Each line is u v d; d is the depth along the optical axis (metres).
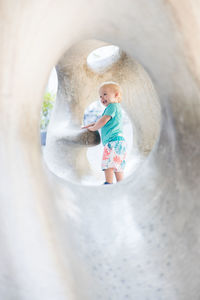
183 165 0.96
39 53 0.72
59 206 0.91
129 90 2.44
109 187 1.26
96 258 0.86
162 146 1.14
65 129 2.27
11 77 0.64
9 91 0.65
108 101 2.20
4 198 0.67
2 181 0.67
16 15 0.59
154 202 1.03
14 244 0.69
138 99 2.43
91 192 1.18
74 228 0.91
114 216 1.07
